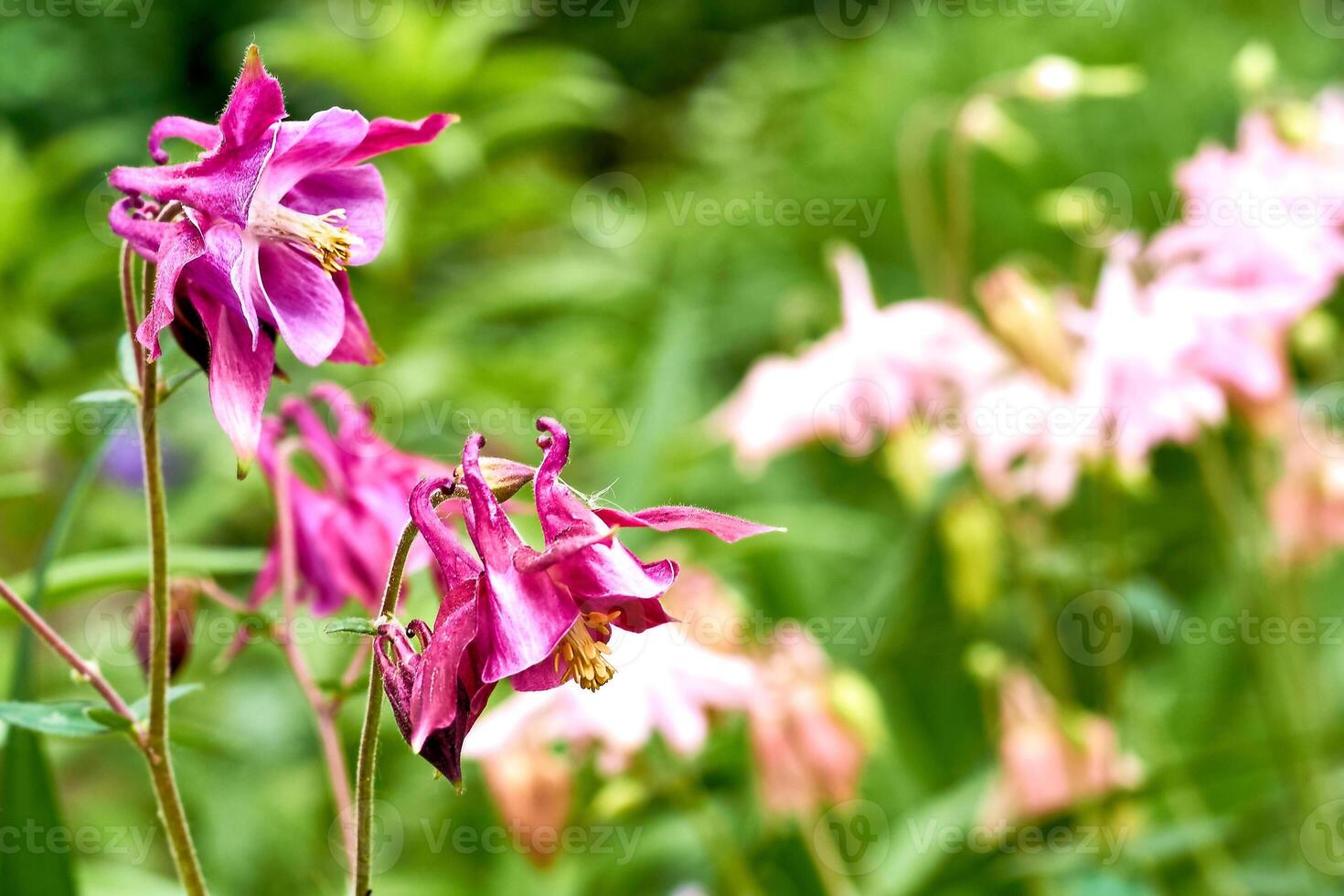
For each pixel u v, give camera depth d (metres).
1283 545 0.99
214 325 0.65
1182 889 1.03
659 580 0.64
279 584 0.76
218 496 1.34
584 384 1.45
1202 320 0.87
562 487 0.64
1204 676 1.22
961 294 0.99
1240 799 1.10
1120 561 0.96
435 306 1.47
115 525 1.43
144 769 1.36
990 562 0.99
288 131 0.64
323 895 0.92
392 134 0.65
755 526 0.63
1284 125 0.92
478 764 1.06
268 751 1.25
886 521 1.47
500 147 1.52
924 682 1.27
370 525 0.74
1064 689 0.97
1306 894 0.98
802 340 1.56
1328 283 0.88
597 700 0.79
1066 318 0.88
